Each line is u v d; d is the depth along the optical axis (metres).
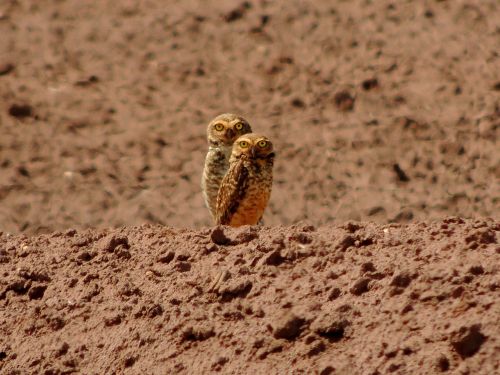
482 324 20.89
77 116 68.69
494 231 25.09
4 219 59.06
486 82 70.44
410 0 80.19
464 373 20.22
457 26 76.81
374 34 76.50
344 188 61.66
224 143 37.38
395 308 22.03
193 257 26.42
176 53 75.94
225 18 79.38
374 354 21.16
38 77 72.62
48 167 63.66
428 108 68.44
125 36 77.81
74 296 26.36
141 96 71.38
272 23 78.50
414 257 23.92
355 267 23.97
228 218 34.16
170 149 65.44
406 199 60.53
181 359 22.84
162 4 81.94
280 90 71.69
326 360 21.39
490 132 65.50
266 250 25.59
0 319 26.47
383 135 66.06
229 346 22.64
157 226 30.05
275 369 21.59
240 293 24.06
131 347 23.75
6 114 68.44
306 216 59.38
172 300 24.50
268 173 33.69
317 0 80.75
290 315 22.30
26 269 27.95
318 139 65.94
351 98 70.19
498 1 79.38
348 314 22.27
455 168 63.03
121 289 25.80
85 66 74.50
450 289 21.92
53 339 25.14
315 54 74.94
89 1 82.75
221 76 73.38
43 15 80.25
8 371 24.47
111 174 63.06
